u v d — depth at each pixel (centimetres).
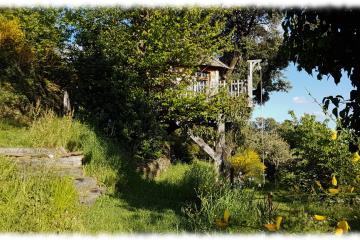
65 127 1007
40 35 1616
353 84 362
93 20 1577
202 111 1523
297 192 518
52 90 1508
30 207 588
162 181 1244
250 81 1688
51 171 717
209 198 734
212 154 1667
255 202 671
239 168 2256
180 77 1531
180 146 1839
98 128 1240
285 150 2825
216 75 1952
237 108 1609
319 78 381
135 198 912
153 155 1335
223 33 2534
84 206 718
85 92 1406
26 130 1048
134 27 1544
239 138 2455
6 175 647
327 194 328
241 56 2617
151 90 1509
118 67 1438
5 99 1212
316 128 1122
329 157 998
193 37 1545
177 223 652
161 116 1511
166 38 1464
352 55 361
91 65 1431
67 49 1622
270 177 2384
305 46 383
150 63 1448
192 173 1119
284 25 400
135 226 642
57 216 592
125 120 1316
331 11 359
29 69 1503
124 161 1117
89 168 955
